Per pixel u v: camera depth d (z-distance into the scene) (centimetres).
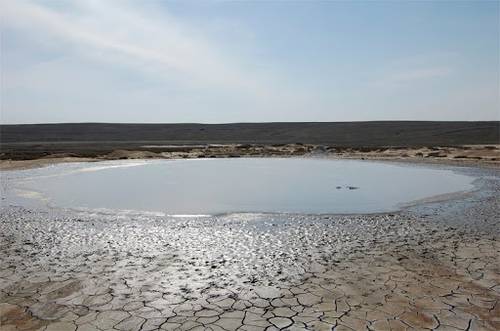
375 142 7162
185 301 561
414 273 655
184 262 725
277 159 3819
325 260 728
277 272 670
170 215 1152
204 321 503
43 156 3475
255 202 1388
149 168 2800
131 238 894
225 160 3678
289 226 1000
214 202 1389
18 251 796
